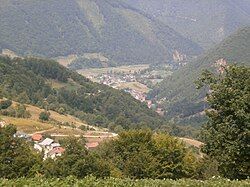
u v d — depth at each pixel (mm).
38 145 117562
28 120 148125
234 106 30625
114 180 22562
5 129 61812
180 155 66750
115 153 71500
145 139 70000
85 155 59250
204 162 66375
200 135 33000
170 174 64625
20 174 55625
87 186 20531
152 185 21594
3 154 56375
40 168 57094
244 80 32219
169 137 69250
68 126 156375
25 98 176875
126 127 165625
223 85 32094
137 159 64625
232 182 23906
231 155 30938
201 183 23156
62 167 57094
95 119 181000
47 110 176000
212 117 32406
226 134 30953
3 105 155375
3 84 183500
